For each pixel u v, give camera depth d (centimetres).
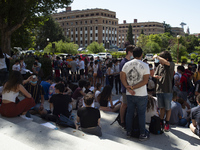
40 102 605
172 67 416
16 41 2117
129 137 413
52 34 6109
